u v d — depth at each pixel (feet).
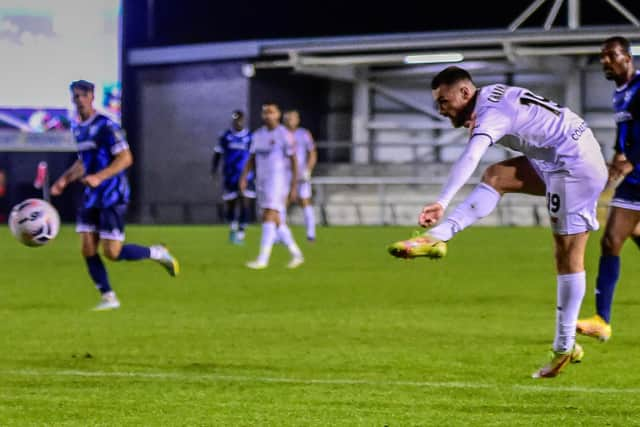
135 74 289.33
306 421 42.96
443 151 295.89
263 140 124.57
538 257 142.31
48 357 60.03
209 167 281.54
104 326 73.92
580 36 244.42
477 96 49.62
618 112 65.62
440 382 51.62
